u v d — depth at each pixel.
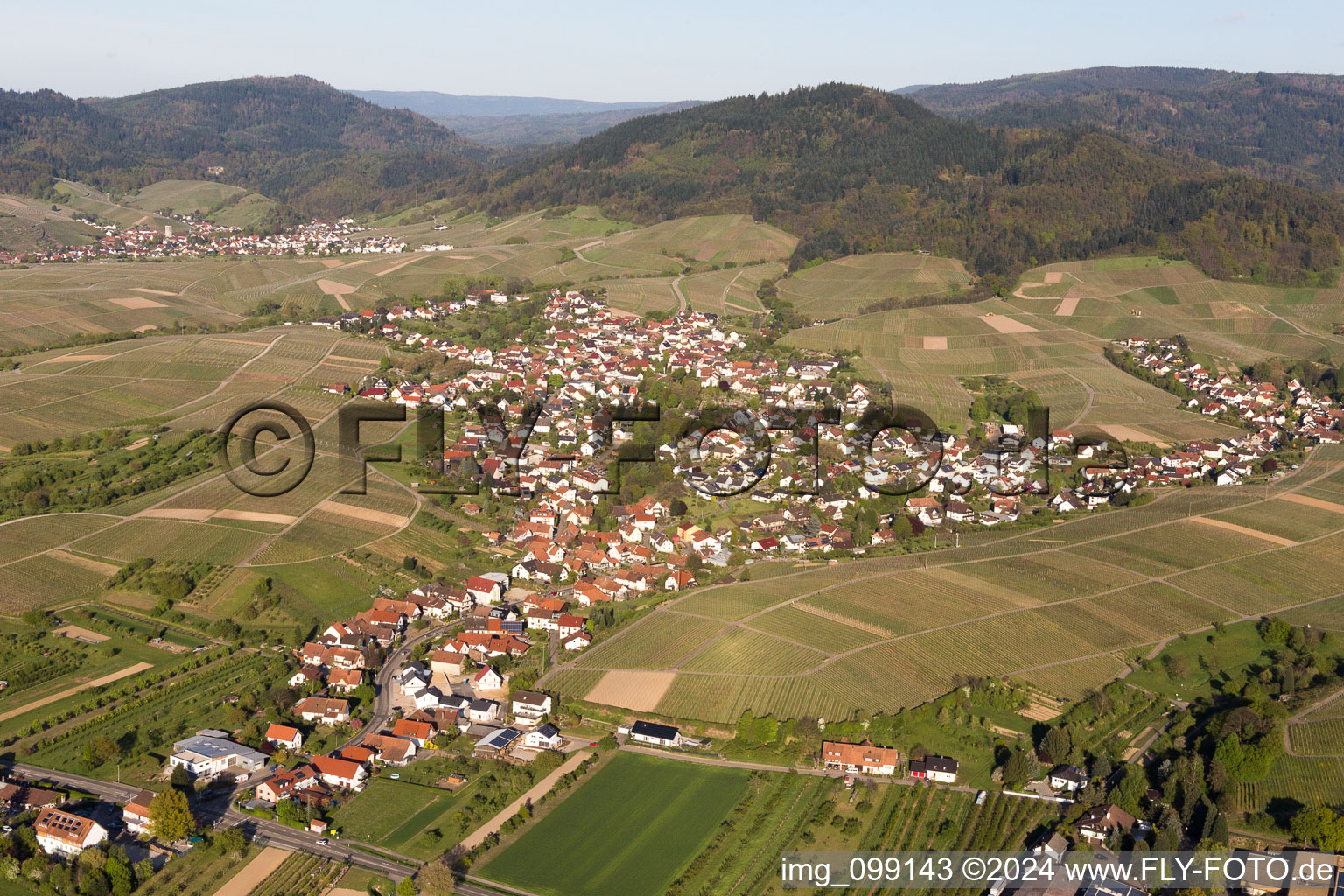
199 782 150.50
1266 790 149.88
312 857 133.88
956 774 154.62
